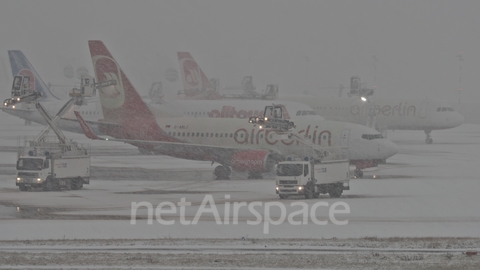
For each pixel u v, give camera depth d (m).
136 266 59.91
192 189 129.00
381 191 126.19
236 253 66.88
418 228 86.25
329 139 149.88
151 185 136.62
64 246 71.31
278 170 114.31
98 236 80.19
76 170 130.25
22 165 126.31
